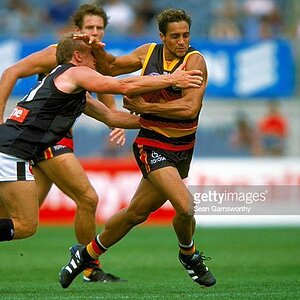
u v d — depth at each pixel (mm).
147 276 36469
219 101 75000
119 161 63906
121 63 29719
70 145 33312
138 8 81625
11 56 72500
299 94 74500
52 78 27109
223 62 73625
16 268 39688
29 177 27172
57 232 57875
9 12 81125
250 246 49875
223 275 36312
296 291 29422
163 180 28141
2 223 26875
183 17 28516
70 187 33031
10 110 72000
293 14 80875
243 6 81812
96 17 35750
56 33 79812
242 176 64500
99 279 33719
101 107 30688
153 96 28719
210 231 59656
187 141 29000
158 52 29406
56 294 28781
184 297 27391
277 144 74688
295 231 59375
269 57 73688
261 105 74750
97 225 61281
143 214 29375
